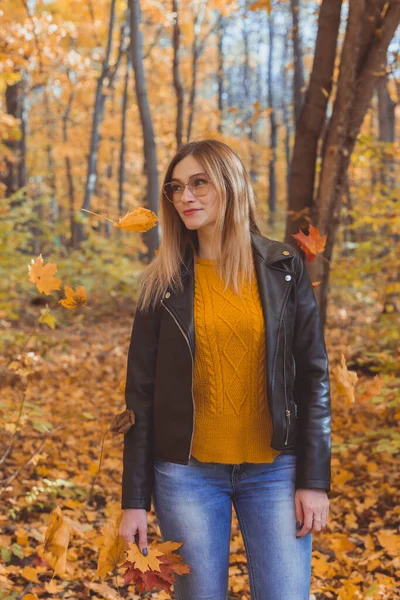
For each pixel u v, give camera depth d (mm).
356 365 6543
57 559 1921
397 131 20375
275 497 1837
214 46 24188
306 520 1808
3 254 9469
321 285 4680
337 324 9328
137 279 13273
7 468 4238
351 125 4578
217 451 1840
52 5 11102
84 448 4906
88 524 3520
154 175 9148
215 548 1848
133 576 1804
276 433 1804
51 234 12594
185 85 21156
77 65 14789
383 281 7527
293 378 1883
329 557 3303
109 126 22781
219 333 1830
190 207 1897
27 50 10969
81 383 7109
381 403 4684
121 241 14461
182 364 1839
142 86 9133
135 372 1938
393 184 7543
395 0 4336
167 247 1948
